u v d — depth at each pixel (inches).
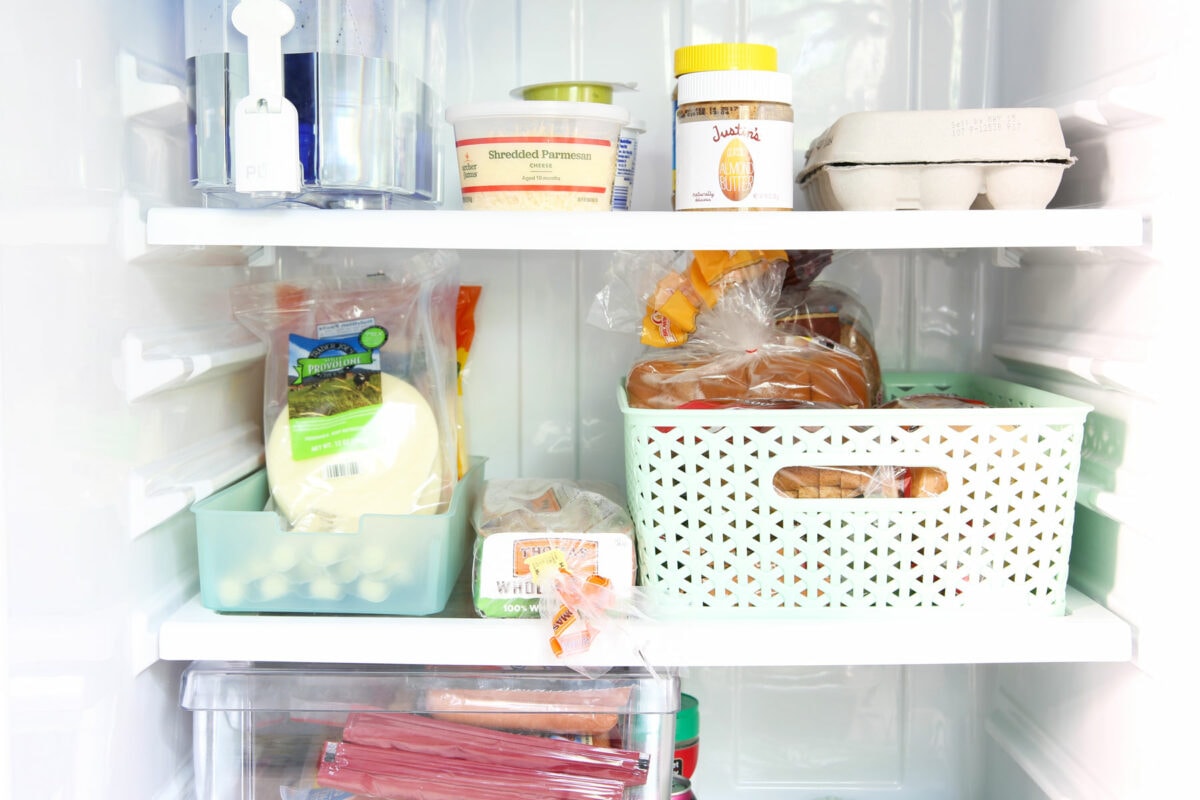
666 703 34.3
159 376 33.0
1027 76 42.4
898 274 46.8
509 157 34.2
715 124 34.1
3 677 25.7
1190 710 31.8
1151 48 33.2
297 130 30.7
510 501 40.0
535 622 34.3
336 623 34.0
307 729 34.8
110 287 30.8
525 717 34.6
